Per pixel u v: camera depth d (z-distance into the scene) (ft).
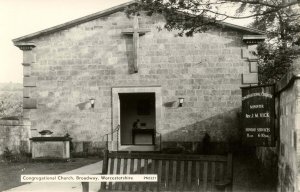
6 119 60.23
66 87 63.57
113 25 63.05
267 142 29.07
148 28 61.93
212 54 60.75
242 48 60.23
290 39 55.01
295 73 19.38
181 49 61.36
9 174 42.86
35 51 64.39
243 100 31.12
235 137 59.57
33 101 63.87
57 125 63.31
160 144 60.75
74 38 63.72
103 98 62.75
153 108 77.05
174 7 36.50
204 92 60.64
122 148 62.34
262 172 39.40
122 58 62.69
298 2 35.42
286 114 23.40
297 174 18.86
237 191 30.89
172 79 61.36
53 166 49.70
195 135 60.39
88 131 62.69
